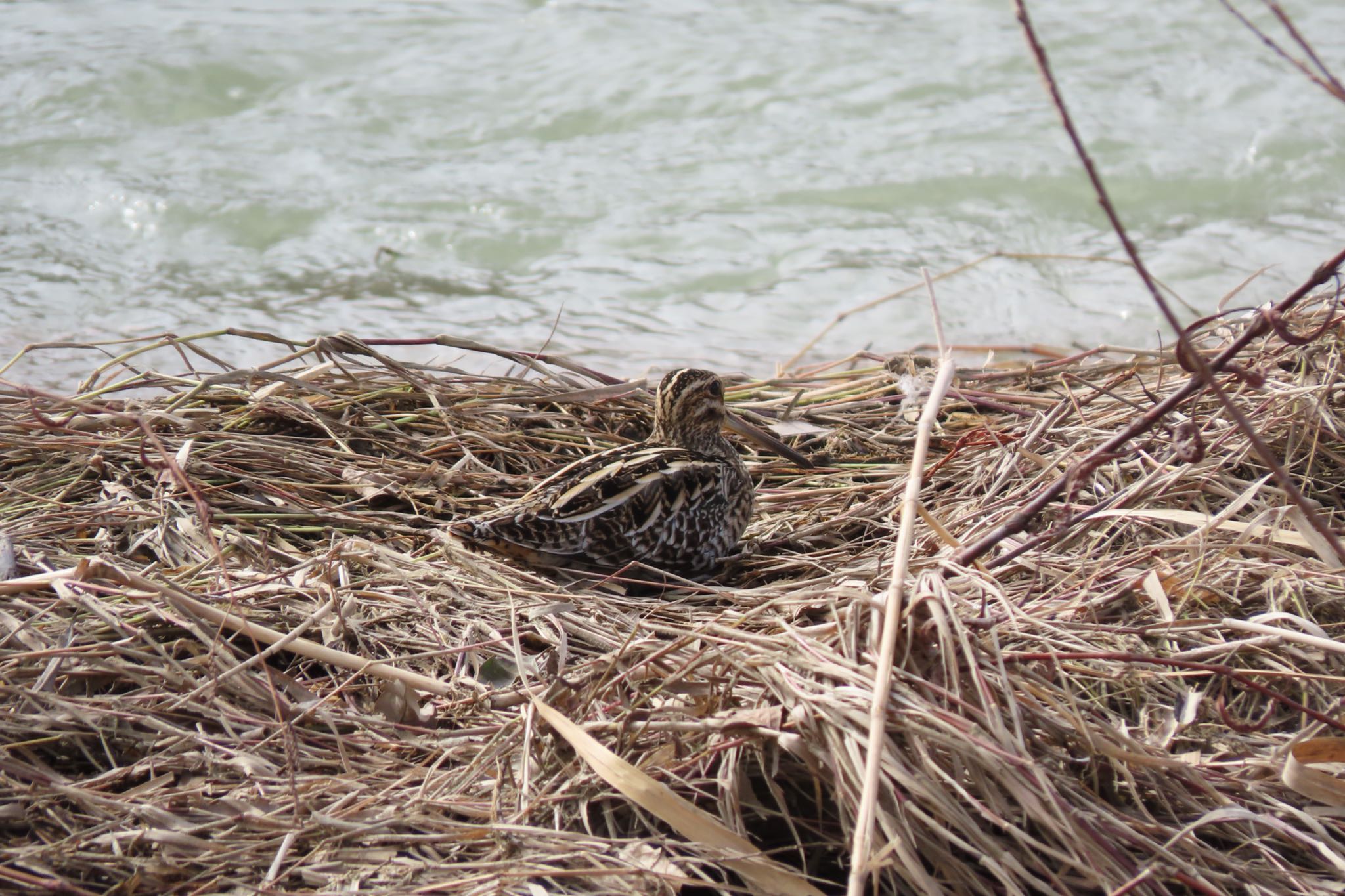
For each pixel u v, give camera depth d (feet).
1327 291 44.37
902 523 24.48
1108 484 33.65
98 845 22.62
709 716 23.76
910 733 21.50
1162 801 23.07
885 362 46.37
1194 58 78.69
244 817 23.04
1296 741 23.56
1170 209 63.72
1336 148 68.08
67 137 70.18
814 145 70.95
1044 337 53.11
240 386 41.91
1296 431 34.58
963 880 21.25
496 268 60.54
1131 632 26.00
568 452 40.40
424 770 24.80
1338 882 21.99
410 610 29.66
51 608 27.91
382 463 37.78
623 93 76.74
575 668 26.53
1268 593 28.66
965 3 88.89
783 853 23.26
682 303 57.36
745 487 35.70
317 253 61.16
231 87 76.18
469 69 79.05
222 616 27.25
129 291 57.00
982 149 69.62
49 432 38.04
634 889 21.59
